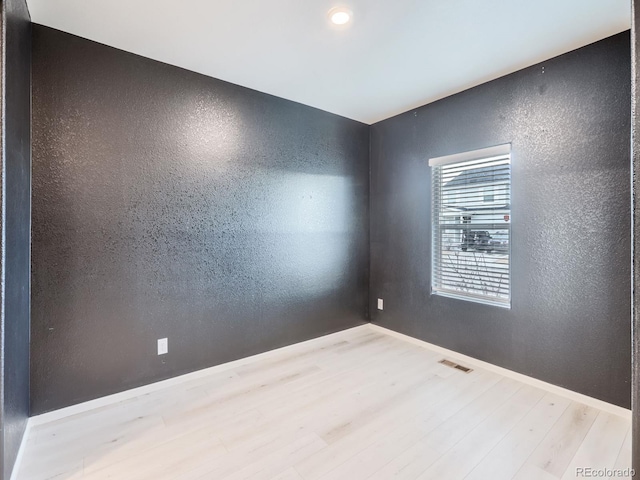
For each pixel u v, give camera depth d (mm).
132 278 2279
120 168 2217
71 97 2045
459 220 2967
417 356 2979
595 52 2127
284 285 3088
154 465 1625
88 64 2102
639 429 920
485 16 1868
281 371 2682
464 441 1800
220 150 2660
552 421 1979
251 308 2869
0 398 1348
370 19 1896
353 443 1788
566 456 1677
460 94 2889
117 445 1772
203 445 1772
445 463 1635
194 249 2543
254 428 1922
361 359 2920
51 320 1996
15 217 1558
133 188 2268
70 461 1648
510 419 2004
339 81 2695
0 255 1326
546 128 2357
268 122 2939
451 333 2998
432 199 3162
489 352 2713
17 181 1598
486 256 2764
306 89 2844
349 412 2082
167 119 2402
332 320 3473
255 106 2854
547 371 2367
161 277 2398
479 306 2779
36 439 1817
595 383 2145
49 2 1754
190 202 2516
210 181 2611
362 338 3473
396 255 3494
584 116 2176
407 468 1604
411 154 3318
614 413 2053
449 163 2996
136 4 1766
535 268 2424
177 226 2459
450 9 1808
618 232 2049
